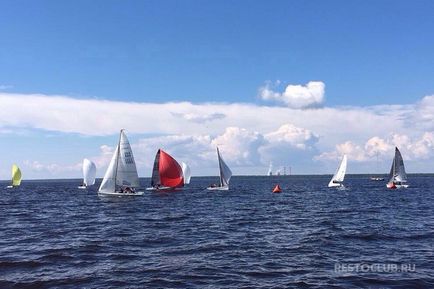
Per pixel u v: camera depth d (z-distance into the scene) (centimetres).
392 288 1423
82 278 1576
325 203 5847
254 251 2123
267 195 8244
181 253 2073
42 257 1970
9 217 4062
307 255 2006
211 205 5541
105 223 3453
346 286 1454
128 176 6588
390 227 2992
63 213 4459
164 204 5688
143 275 1625
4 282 1527
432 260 1858
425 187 11444
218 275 1625
